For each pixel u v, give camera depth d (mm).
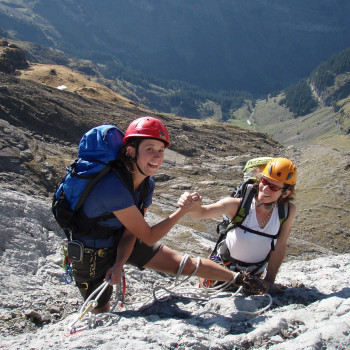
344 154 32594
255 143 42875
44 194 17609
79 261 3646
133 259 3926
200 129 43094
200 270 3984
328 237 21625
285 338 3115
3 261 6090
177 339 2914
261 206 4027
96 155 3389
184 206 3701
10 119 26953
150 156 3408
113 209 3389
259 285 3990
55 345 2789
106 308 4043
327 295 4320
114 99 52500
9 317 4594
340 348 2744
